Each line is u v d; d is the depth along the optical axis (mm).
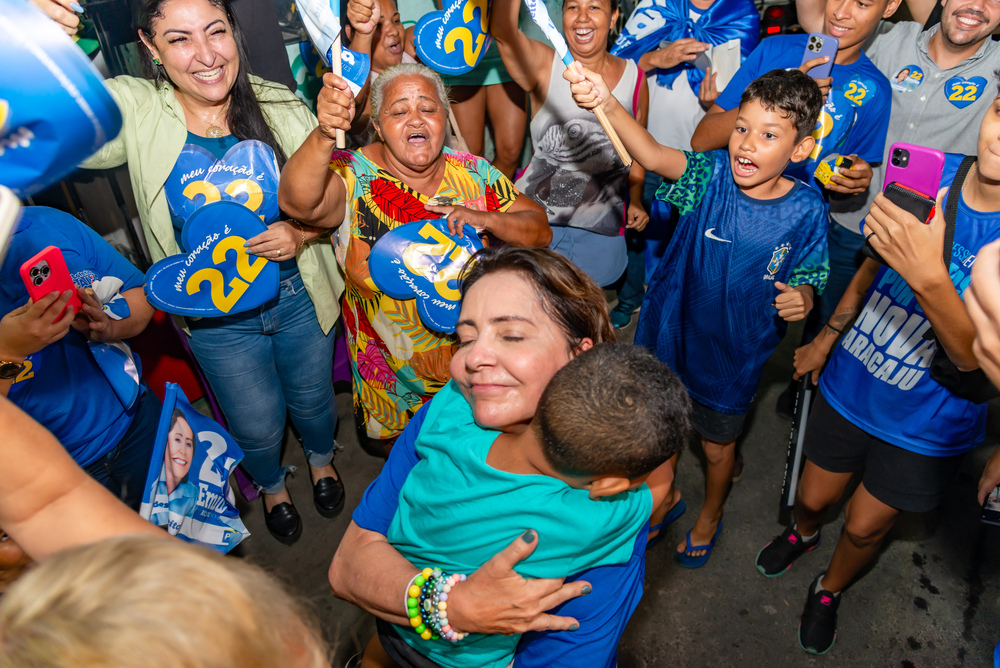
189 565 514
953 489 2871
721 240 2092
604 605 1156
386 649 1484
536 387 1141
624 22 4184
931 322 1576
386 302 2207
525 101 3498
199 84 1913
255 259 2053
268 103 2199
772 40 2725
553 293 1181
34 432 743
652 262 3703
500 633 1083
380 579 1221
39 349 1553
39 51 613
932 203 1443
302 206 1922
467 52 2699
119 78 1988
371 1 2330
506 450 1083
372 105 2102
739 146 1940
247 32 2801
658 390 930
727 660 2285
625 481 957
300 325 2381
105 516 758
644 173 3342
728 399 2295
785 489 2406
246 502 2842
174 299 2002
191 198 2041
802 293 2080
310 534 2725
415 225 2107
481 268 1243
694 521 2762
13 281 1672
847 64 2721
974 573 2547
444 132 2113
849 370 2027
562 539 1029
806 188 2043
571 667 1185
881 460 1988
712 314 2189
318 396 2549
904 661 2279
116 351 1917
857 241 2965
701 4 3316
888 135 2914
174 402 1790
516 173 4262
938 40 2715
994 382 911
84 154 683
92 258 1861
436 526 1147
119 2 2430
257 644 521
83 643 452
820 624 2303
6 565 1329
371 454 3066
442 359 2309
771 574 2533
